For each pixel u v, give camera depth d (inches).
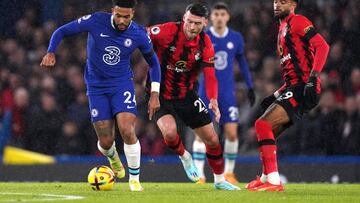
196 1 1878.7
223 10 1306.6
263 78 1644.9
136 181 893.8
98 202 717.9
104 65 879.1
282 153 1492.4
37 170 1376.7
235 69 1681.8
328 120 1477.6
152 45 895.7
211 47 940.0
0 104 1660.9
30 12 1886.1
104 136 901.2
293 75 872.9
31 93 1622.8
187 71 940.0
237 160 1380.4
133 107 885.2
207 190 923.4
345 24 1718.8
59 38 867.4
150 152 1531.7
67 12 1879.9
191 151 1517.0
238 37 1304.1
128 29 873.5
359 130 1460.4
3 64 1770.4
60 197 779.4
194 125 947.3
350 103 1471.5
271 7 1813.5
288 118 868.0
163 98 951.6
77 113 1565.0
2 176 1378.0
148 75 951.0
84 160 1373.0
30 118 1568.7
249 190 917.8
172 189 949.2
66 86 1658.5
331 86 1588.3
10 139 1546.5
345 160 1370.6
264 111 927.7
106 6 1882.4
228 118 1270.9
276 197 788.0
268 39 1776.6
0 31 1866.4
